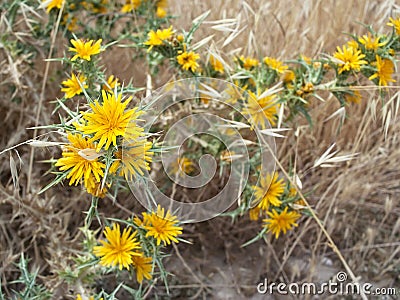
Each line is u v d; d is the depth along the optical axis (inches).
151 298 16.0
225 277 16.5
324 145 17.7
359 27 17.9
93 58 12.3
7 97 16.5
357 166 16.7
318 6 18.2
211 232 17.6
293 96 14.3
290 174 15.2
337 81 14.1
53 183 9.5
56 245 14.2
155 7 17.2
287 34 17.5
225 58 16.8
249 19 17.7
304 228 15.8
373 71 13.7
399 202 19.2
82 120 9.7
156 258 11.7
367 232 17.1
